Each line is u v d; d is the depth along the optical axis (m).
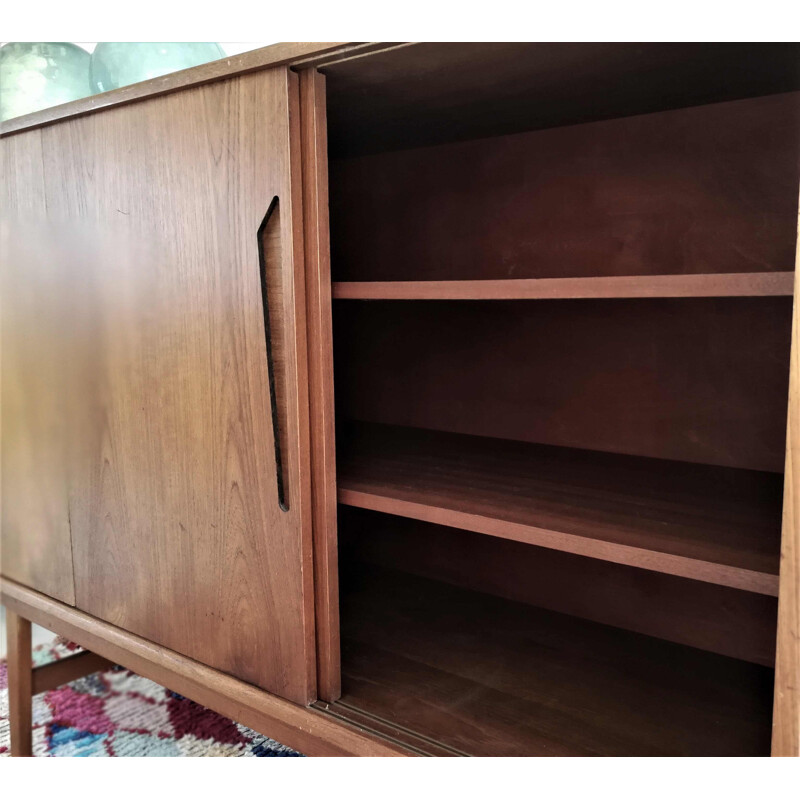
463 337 1.49
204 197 1.04
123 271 1.17
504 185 1.38
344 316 1.66
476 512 0.98
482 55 0.88
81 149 1.21
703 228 1.18
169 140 1.07
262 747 1.41
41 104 1.46
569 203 1.31
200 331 1.08
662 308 1.24
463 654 1.21
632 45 0.85
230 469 1.07
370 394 1.64
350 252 1.63
